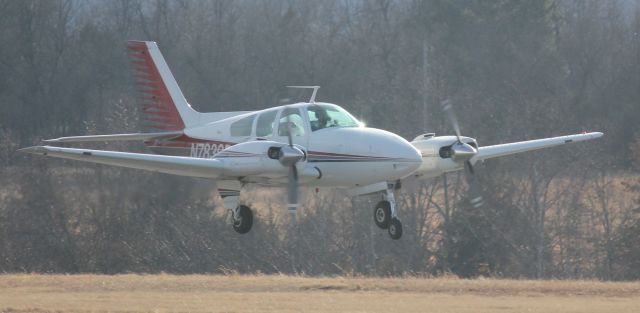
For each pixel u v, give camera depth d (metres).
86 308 55.38
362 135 73.56
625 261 116.88
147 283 67.62
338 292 63.22
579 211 119.81
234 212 80.75
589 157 129.38
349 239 124.56
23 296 61.75
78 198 130.12
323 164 74.25
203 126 85.94
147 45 91.94
